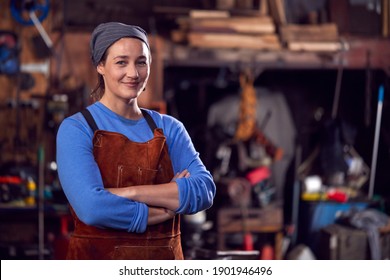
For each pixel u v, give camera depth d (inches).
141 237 113.2
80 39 311.1
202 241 318.3
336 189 338.6
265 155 335.0
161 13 320.8
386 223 319.6
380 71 351.9
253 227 320.8
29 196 283.9
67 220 277.1
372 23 343.3
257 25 322.3
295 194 336.2
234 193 316.5
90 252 112.2
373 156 334.6
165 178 117.2
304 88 383.2
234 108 355.9
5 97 304.3
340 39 329.1
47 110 299.9
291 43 321.4
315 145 361.1
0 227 280.4
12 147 304.7
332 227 322.3
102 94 120.4
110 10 321.4
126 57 111.6
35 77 307.1
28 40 306.2
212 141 346.9
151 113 121.6
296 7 343.9
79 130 112.5
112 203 109.0
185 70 377.7
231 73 370.0
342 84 379.6
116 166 113.3
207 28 315.6
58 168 112.5
